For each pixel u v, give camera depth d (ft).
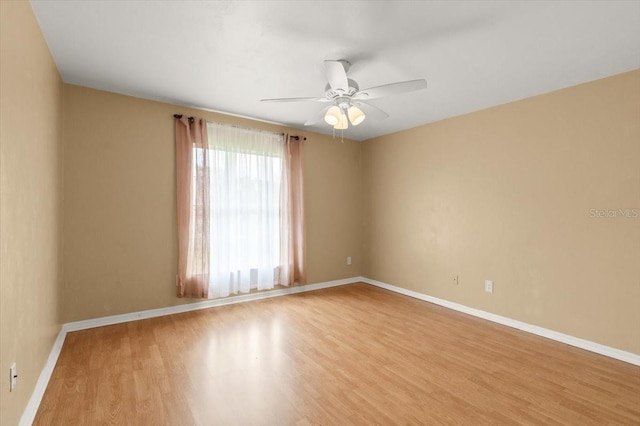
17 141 5.40
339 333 10.13
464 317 11.85
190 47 7.77
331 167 16.52
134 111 11.11
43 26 6.89
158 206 11.56
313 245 15.87
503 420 5.95
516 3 6.03
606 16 6.37
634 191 8.48
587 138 9.32
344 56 8.12
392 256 15.79
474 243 12.21
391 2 6.02
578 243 9.48
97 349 8.76
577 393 6.86
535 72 8.88
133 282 11.06
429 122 13.91
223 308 12.56
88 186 10.28
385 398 6.62
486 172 11.86
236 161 13.15
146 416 5.98
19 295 5.43
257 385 7.07
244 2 6.07
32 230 6.31
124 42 7.57
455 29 6.90
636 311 8.39
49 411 6.07
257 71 9.07
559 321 9.82
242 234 13.26
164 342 9.29
